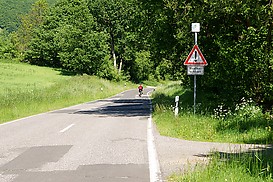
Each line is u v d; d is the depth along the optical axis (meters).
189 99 25.69
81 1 93.69
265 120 13.05
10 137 12.83
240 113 14.20
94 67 78.62
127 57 91.25
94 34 76.81
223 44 16.70
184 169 7.53
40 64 93.44
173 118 15.71
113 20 83.69
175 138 12.11
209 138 11.84
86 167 8.12
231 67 16.38
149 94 61.00
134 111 24.72
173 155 9.26
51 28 91.12
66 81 54.94
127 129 14.69
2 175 7.49
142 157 9.09
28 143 11.45
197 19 18.11
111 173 7.54
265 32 15.74
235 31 17.38
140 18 24.77
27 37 110.56
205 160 8.52
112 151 9.94
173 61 24.00
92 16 78.81
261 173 6.67
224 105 17.45
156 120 17.39
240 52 15.98
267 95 15.92
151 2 22.23
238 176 6.50
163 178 7.09
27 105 25.81
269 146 10.18
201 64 15.20
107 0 82.06
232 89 17.30
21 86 47.97
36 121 18.28
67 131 14.26
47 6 115.31
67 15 92.44
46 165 8.36
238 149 9.76
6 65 80.19
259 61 15.74
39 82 56.56
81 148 10.45
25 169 8.00
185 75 22.98
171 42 22.59
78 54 75.88
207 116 14.97
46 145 11.02
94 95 45.69
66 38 77.38
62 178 7.19
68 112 24.42
